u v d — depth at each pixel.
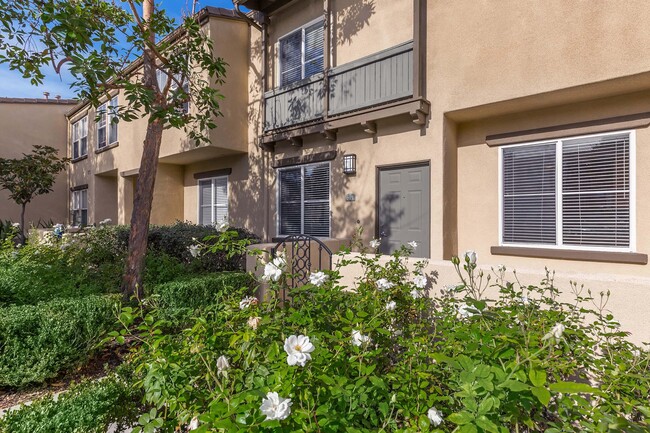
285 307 2.50
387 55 6.41
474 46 5.53
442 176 5.94
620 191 4.95
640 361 2.08
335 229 7.54
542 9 4.91
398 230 6.64
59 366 3.32
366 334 2.21
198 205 11.11
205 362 1.89
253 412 1.47
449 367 1.76
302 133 7.76
